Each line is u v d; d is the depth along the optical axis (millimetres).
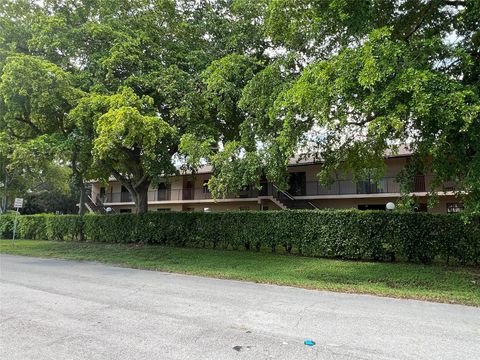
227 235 16578
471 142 7535
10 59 13328
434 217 12367
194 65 15797
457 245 11914
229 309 6699
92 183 38812
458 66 8656
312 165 26594
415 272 10984
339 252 13727
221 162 12555
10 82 12766
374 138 11156
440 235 12219
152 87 14594
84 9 16516
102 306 6777
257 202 29281
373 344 4910
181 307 6789
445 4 9680
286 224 15078
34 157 14383
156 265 12781
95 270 11719
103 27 14898
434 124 7387
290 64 11133
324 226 14141
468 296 8148
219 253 15609
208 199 31094
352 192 25438
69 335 5070
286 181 12594
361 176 13906
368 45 7391
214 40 16469
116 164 16953
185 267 12312
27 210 42750
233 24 15625
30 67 12992
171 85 14273
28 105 14609
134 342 4816
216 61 13734
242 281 9977
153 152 13273
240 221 16297
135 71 15195
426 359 4410
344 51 7945
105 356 4324
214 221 17000
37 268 12062
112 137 11922
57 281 9508
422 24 10258
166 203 33531
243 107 12188
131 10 17062
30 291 8117
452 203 22938
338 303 7383
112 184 38656
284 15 9812
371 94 7273
